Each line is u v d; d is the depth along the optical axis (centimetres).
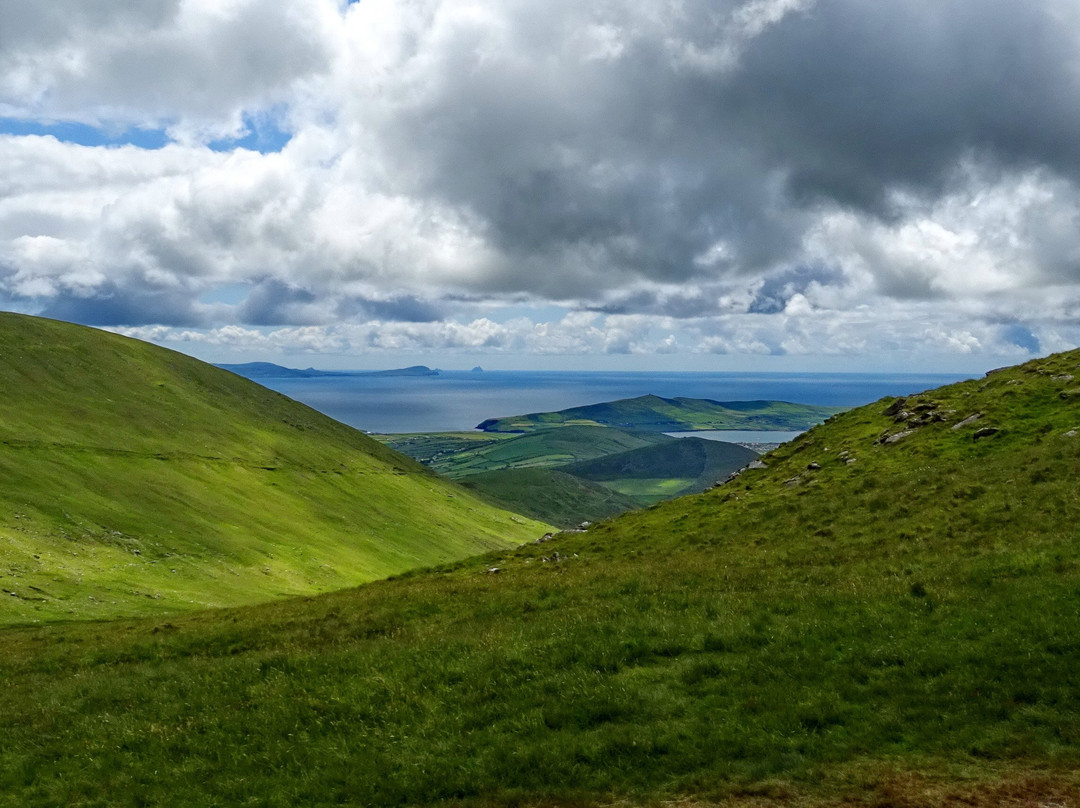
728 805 1500
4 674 3656
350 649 2808
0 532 10112
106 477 14875
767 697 1911
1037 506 3472
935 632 2175
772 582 3141
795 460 6425
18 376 18900
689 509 5922
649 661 2245
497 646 2491
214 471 18325
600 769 1694
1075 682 1797
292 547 14950
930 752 1619
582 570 4306
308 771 1844
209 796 1783
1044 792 1431
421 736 1941
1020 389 5619
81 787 1920
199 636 3778
